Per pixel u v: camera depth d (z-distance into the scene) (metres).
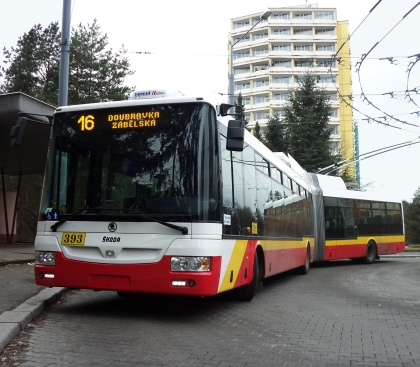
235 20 85.62
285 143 42.69
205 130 7.12
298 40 82.00
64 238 7.23
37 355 5.27
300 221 14.33
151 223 6.88
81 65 34.09
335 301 9.52
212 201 6.95
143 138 7.26
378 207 21.58
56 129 7.66
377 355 5.60
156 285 6.73
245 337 6.31
